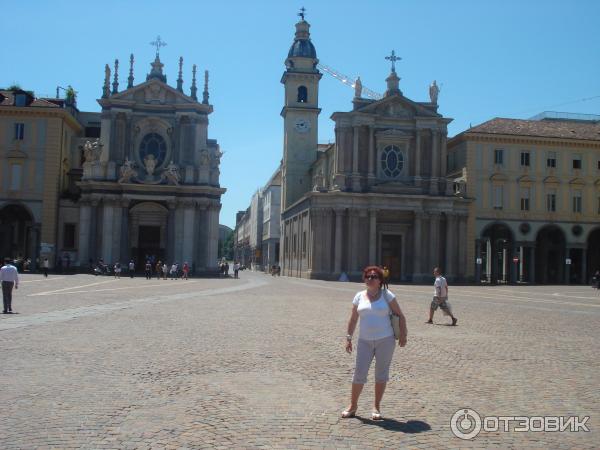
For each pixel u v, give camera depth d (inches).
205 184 2930.6
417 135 3004.4
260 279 2913.4
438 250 2950.3
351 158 2962.6
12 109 2787.9
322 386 484.1
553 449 340.8
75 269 2787.9
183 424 372.8
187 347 656.4
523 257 3230.8
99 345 652.7
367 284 400.8
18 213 2923.2
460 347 706.8
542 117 3496.6
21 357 573.6
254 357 605.0
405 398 450.6
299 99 3860.7
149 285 1923.0
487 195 3026.6
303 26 3890.3
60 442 334.6
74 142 3100.4
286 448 331.6
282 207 3991.1
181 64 3063.5
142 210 2901.1
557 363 603.5
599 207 3112.7
